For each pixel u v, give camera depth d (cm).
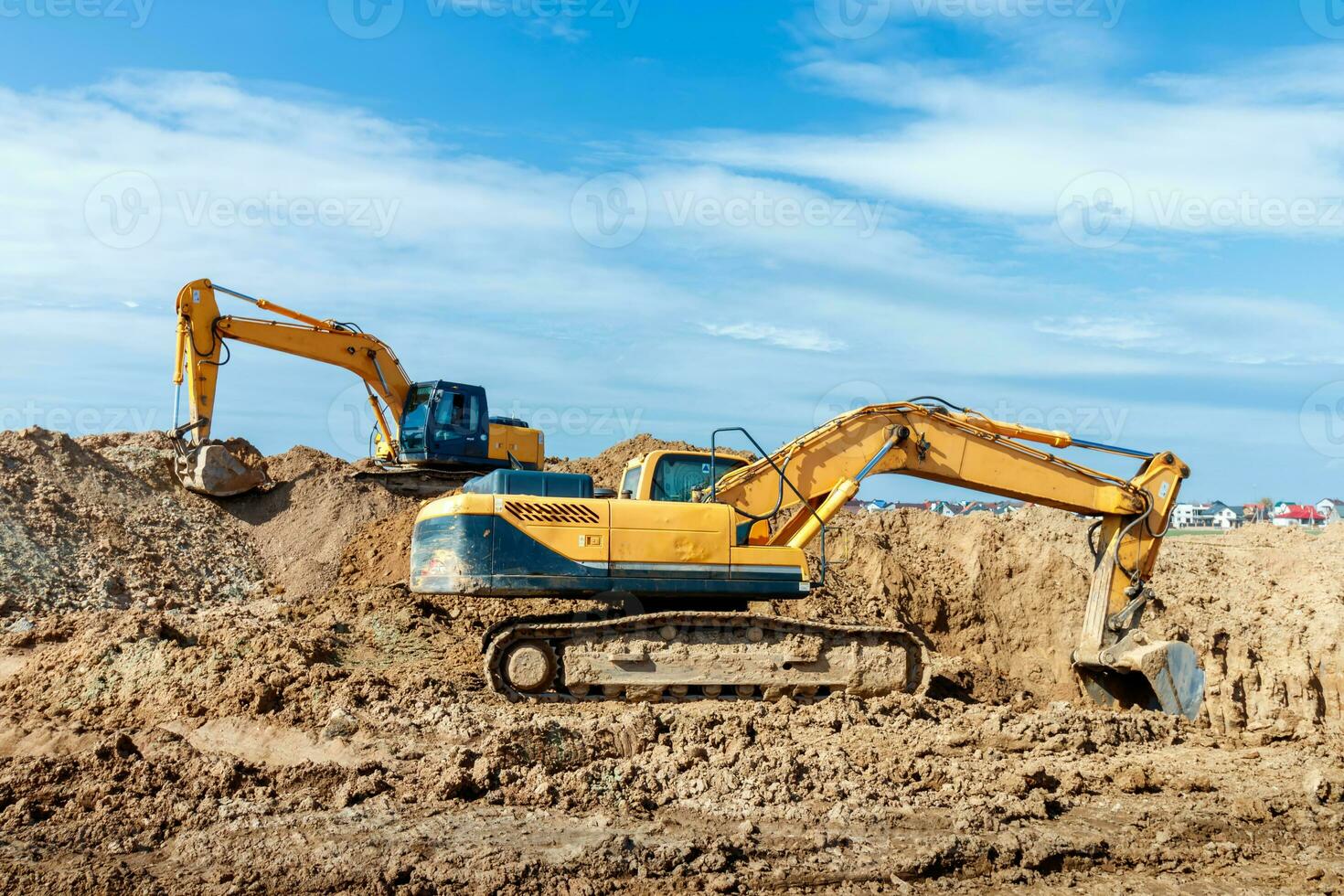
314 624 1420
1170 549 2048
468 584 1120
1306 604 1379
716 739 960
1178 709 1180
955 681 1345
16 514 1675
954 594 1656
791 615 1517
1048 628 1628
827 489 1212
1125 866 748
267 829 740
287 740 929
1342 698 1234
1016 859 742
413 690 1089
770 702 1133
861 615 1552
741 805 809
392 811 776
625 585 1138
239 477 1956
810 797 834
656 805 809
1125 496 1245
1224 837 805
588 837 733
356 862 683
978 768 914
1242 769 977
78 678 1082
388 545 1841
